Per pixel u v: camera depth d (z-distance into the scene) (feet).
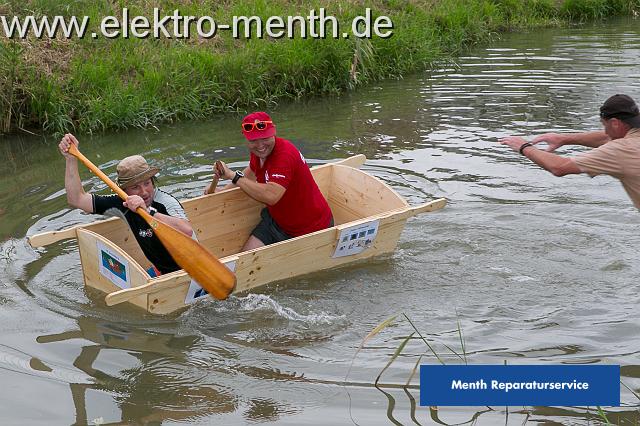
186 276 23.56
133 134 41.50
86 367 21.21
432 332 22.98
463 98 45.70
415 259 27.68
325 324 23.59
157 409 19.42
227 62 46.80
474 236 29.09
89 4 49.98
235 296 25.13
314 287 25.82
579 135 23.71
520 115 41.98
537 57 54.24
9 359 21.47
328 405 19.51
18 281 25.93
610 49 55.52
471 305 24.53
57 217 30.91
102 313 24.03
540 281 25.91
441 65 53.72
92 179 34.86
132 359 21.62
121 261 23.56
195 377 20.79
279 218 27.27
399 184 33.76
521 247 28.22
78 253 28.17
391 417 18.99
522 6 66.28
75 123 42.42
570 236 28.86
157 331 23.12
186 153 38.11
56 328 23.11
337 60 49.16
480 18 61.82
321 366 21.29
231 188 28.37
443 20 59.47
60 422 18.89
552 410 19.29
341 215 30.66
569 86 46.78
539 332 22.74
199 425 18.76
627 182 21.80
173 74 45.78
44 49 45.21
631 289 25.18
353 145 38.55
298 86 48.19
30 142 40.40
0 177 35.45
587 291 25.18
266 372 21.04
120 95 42.98
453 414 19.15
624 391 19.90
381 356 21.72
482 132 39.78
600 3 67.46
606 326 22.95
